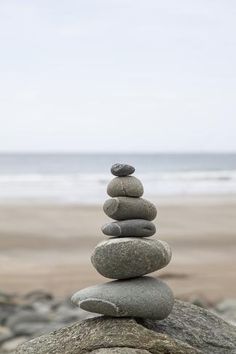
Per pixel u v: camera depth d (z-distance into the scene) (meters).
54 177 63.31
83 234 27.95
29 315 15.77
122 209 7.07
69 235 27.64
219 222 32.56
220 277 20.55
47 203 40.19
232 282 19.91
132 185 7.18
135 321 6.94
